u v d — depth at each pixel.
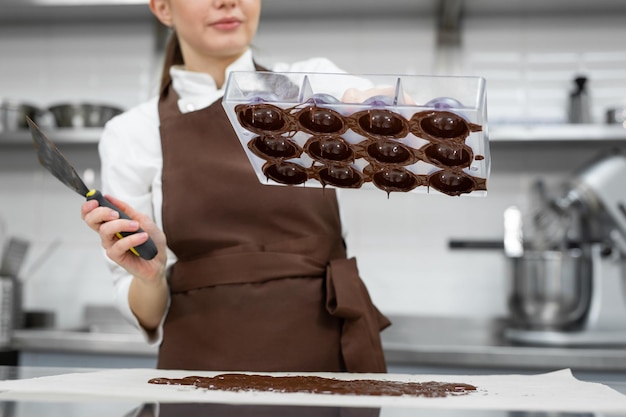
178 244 1.09
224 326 1.03
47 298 2.37
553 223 1.98
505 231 2.23
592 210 1.83
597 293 1.76
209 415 0.58
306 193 1.08
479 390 0.78
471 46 2.32
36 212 2.41
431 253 2.26
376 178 0.85
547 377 0.92
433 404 0.66
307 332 1.03
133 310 1.09
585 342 1.72
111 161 1.16
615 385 0.85
